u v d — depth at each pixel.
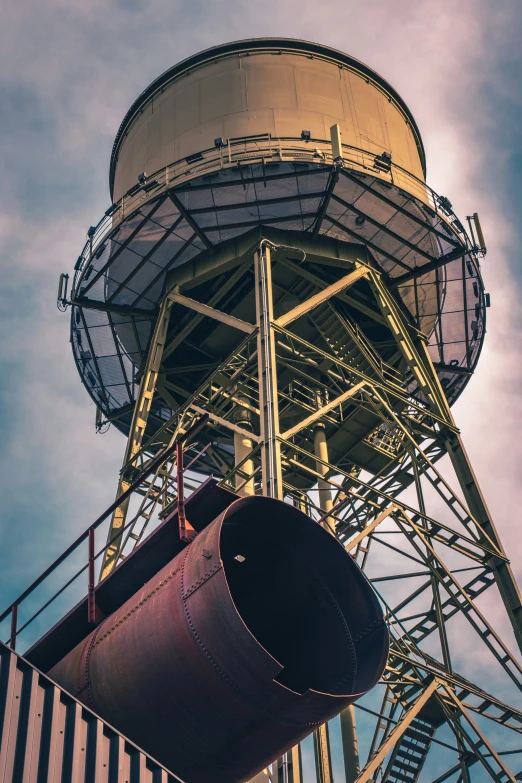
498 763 29.44
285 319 34.62
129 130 43.75
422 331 42.00
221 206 37.00
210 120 40.56
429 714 32.25
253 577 19.84
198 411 34.69
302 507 38.47
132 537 32.97
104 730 16.22
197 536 18.84
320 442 38.66
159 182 38.97
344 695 17.83
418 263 39.72
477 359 43.69
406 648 32.44
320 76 41.97
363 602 19.56
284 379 40.06
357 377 36.41
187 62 42.75
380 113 42.44
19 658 15.42
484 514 34.34
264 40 42.53
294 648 19.83
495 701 30.75
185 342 39.72
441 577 32.69
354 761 30.80
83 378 43.50
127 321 40.78
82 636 21.20
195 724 18.20
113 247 38.34
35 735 15.14
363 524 34.41
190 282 38.06
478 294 41.78
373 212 38.19
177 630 17.88
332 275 38.97
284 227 38.06
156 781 16.59
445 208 39.16
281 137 39.16
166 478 34.41
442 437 36.59
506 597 32.59
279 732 18.09
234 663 17.28
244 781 19.58
